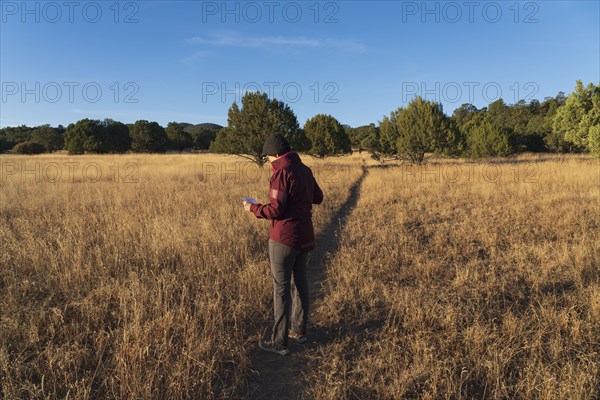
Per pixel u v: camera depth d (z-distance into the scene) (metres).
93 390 2.53
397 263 5.07
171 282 4.14
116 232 5.96
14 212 8.27
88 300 3.65
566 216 7.52
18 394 2.40
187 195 10.30
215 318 3.37
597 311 3.38
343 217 8.52
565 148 31.61
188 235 5.75
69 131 54.09
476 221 7.63
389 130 23.75
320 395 2.50
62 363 2.69
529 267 4.73
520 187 11.43
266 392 2.66
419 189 12.31
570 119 20.36
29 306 3.51
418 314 3.44
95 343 3.03
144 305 3.58
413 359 2.85
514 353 2.88
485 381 2.64
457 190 11.95
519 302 3.89
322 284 4.55
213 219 7.13
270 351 3.16
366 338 3.30
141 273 4.47
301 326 3.27
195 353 2.83
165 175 17.09
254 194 10.64
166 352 2.80
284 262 3.04
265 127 21.48
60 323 3.29
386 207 9.54
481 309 3.69
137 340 2.80
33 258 4.67
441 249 5.77
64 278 4.16
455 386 2.50
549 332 3.17
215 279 4.37
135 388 2.38
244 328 3.45
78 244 5.15
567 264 4.75
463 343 3.08
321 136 27.98
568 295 3.83
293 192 2.97
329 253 5.68
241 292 4.09
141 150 60.00
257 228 6.61
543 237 6.25
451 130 21.19
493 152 25.66
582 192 10.61
